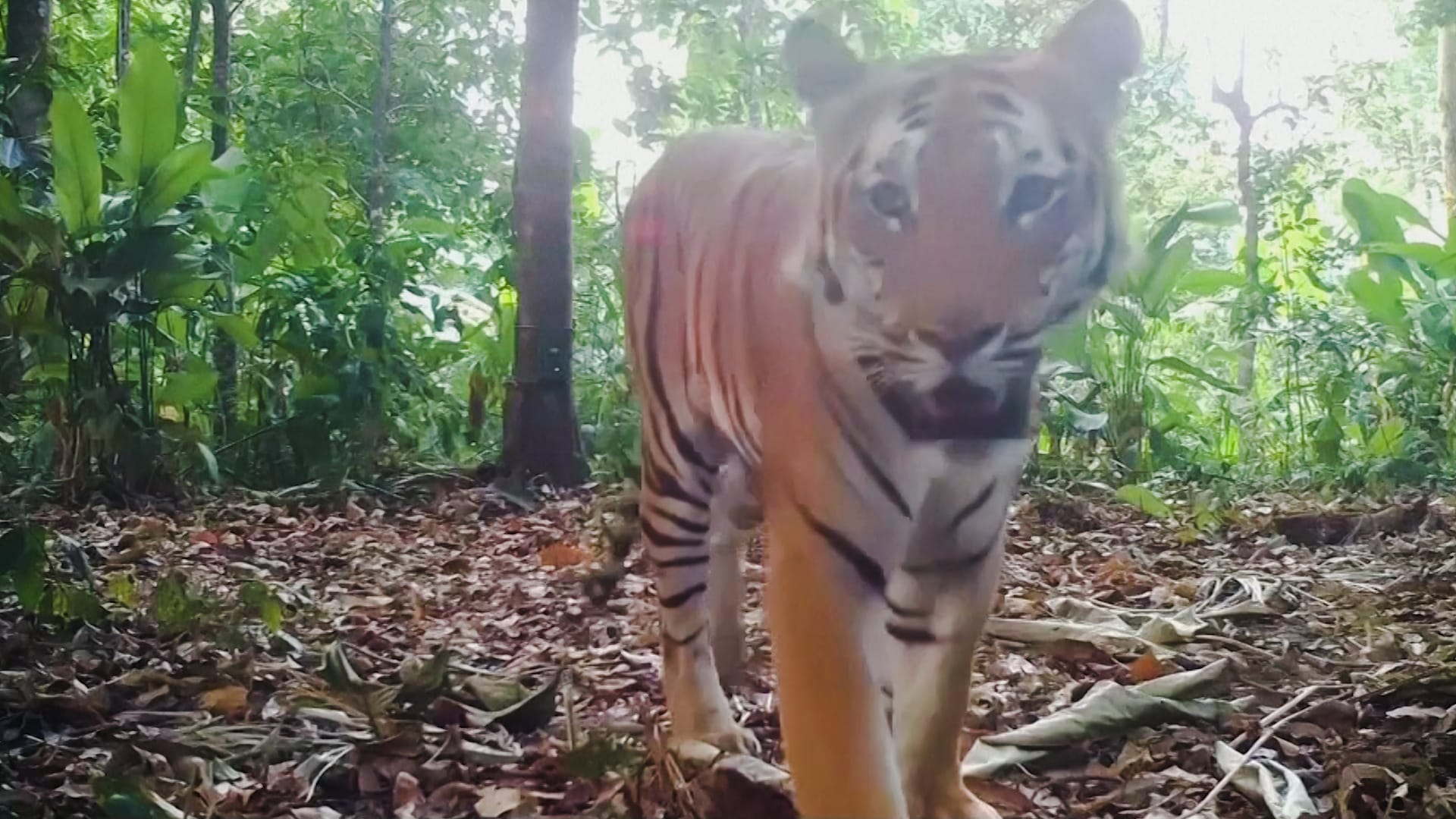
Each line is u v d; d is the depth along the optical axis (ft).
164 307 16.48
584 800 6.20
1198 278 18.38
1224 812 6.24
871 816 4.69
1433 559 12.90
